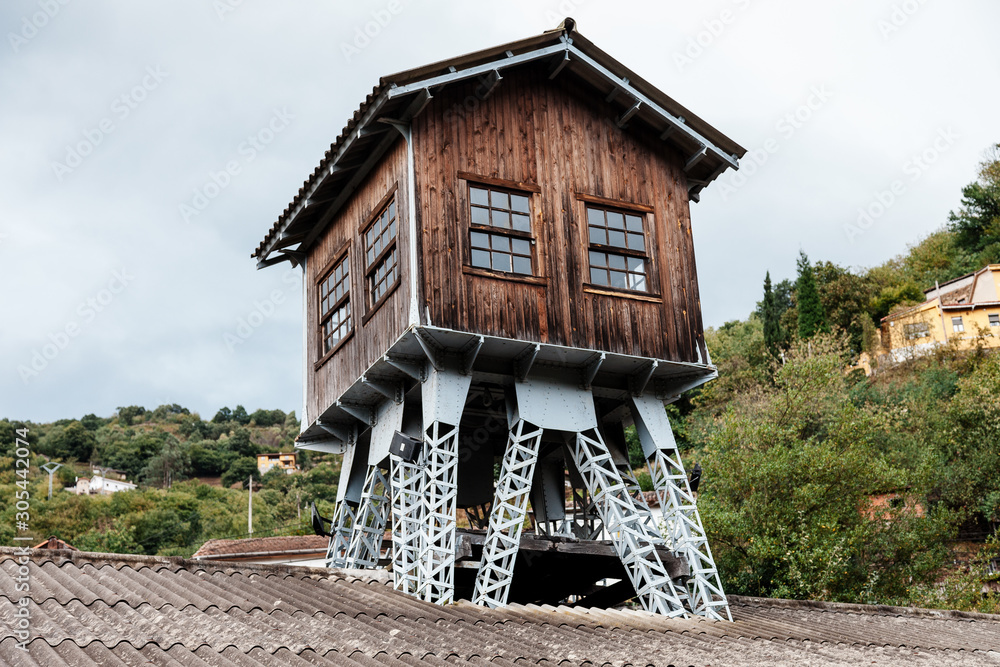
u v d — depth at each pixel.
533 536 13.42
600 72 14.69
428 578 11.91
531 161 14.27
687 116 15.34
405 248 13.19
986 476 33.22
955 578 23.36
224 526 56.28
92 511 54.28
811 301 52.94
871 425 24.73
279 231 16.77
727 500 23.06
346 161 14.67
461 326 12.80
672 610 12.99
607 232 14.64
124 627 7.45
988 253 60.88
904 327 53.81
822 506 22.62
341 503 15.76
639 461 42.53
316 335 16.84
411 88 12.88
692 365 14.61
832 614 14.59
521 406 13.50
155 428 104.56
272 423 123.06
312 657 7.35
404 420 14.52
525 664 8.08
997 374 36.34
